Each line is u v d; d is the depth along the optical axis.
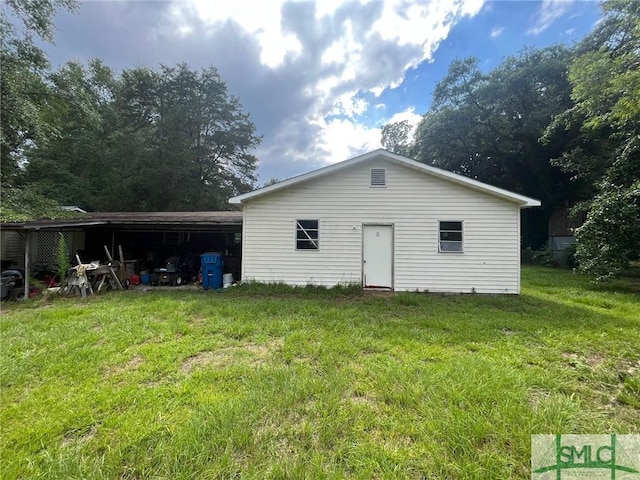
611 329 4.92
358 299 7.51
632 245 8.96
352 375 3.24
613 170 9.80
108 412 2.59
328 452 2.15
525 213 21.28
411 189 8.83
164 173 21.30
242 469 1.99
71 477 1.92
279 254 9.05
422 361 3.63
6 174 11.35
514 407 2.58
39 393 2.89
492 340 4.40
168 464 2.02
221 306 6.23
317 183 9.02
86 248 11.80
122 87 21.98
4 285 7.23
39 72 11.53
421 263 8.75
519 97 18.47
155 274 10.08
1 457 2.11
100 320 5.16
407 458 2.08
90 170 18.19
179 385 3.03
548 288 9.29
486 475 1.95
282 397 2.76
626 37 11.64
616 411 2.68
